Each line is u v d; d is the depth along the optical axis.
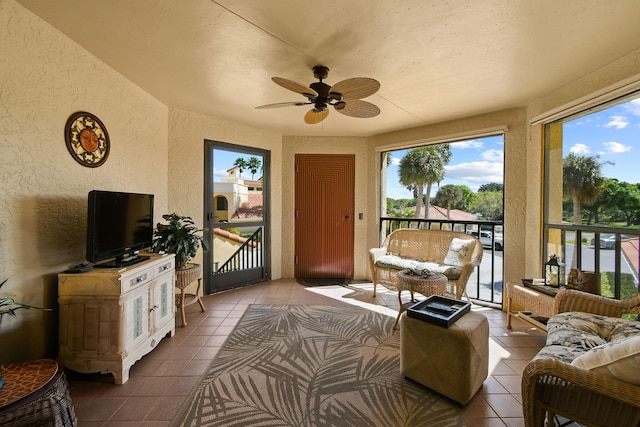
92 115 2.17
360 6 1.55
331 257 4.48
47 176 1.84
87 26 1.80
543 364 1.16
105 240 1.90
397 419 1.49
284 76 2.43
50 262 1.87
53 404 1.23
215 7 1.58
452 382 1.61
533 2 1.51
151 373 1.91
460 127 3.47
